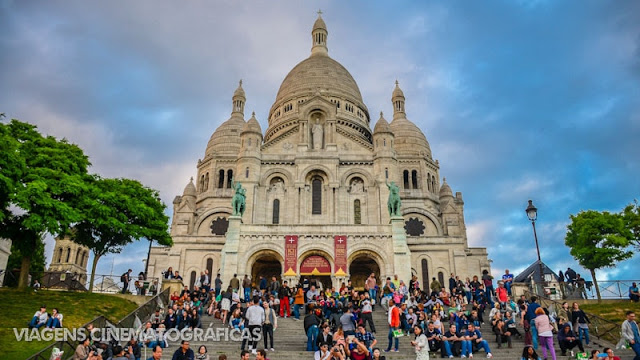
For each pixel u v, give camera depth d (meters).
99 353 20.55
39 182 33.56
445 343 24.92
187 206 67.31
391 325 25.86
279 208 56.09
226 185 71.75
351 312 27.02
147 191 48.56
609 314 32.88
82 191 38.41
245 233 48.88
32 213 33.50
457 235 67.06
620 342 23.59
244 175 56.34
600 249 40.69
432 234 68.12
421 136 77.12
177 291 38.66
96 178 43.91
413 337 28.44
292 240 48.62
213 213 67.69
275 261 52.91
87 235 42.84
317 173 57.50
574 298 38.28
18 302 31.17
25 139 38.66
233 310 31.02
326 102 61.06
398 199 50.69
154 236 46.34
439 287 39.44
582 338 26.44
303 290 37.72
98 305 33.75
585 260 42.16
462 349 24.94
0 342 23.83
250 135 58.41
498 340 26.70
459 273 58.50
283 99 79.19
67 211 34.59
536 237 38.69
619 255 40.50
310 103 60.94
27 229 36.25
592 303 36.94
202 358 20.25
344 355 19.47
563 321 25.34
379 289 46.97
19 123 39.12
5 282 44.50
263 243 48.56
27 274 35.88
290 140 60.03
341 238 48.78
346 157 58.31
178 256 58.69
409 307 31.02
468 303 37.91
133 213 43.88
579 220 43.06
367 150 59.66
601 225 41.88
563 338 24.33
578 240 42.66
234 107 84.69
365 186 57.00
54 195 37.47
